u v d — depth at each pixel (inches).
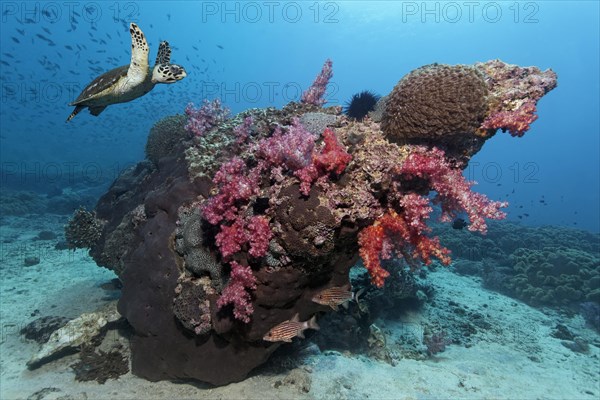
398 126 171.9
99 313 252.7
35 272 395.5
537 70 186.4
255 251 159.5
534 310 419.2
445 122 160.2
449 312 380.5
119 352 233.1
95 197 885.2
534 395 252.5
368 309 276.2
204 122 268.1
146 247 218.4
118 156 1739.7
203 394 202.1
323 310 199.5
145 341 210.2
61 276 381.4
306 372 223.8
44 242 532.7
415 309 366.0
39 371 226.1
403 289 331.3
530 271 487.2
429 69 175.6
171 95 1403.8
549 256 494.3
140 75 175.5
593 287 443.8
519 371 286.5
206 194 211.0
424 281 452.4
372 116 207.3
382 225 167.2
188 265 192.1
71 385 210.1
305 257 160.4
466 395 236.2
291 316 187.0
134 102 1635.1
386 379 236.8
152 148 316.2
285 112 248.8
